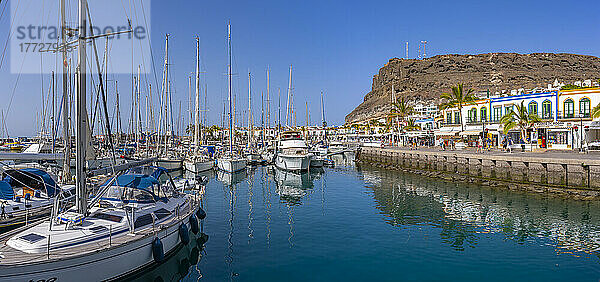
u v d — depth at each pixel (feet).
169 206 49.93
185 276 42.55
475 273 42.75
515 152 138.41
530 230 60.44
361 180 129.59
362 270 43.98
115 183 46.03
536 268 44.11
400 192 101.50
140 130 163.12
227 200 91.56
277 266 45.47
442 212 74.90
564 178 94.43
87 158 49.55
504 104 181.16
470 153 133.49
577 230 59.93
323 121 264.93
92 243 36.76
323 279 41.52
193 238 55.36
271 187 114.11
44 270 32.09
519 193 94.32
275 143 193.47
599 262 45.80
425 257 48.19
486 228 62.03
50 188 53.62
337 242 55.01
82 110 40.65
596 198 82.48
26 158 58.65
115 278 36.94
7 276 30.71
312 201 89.35
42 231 37.19
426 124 308.19
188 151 176.65
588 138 154.20
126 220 41.01
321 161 171.53
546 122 161.79
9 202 49.06
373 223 66.23
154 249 40.16
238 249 52.13
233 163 147.54
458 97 187.42
